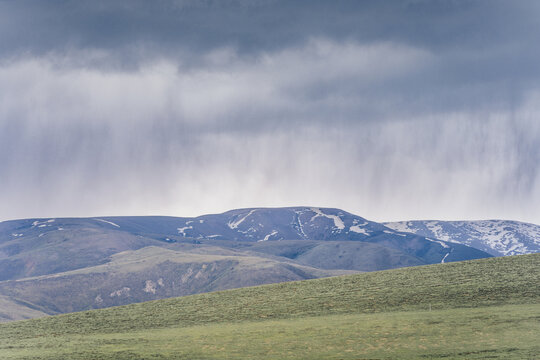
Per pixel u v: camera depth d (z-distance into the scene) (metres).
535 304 102.81
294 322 105.50
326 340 87.69
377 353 78.75
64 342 98.25
